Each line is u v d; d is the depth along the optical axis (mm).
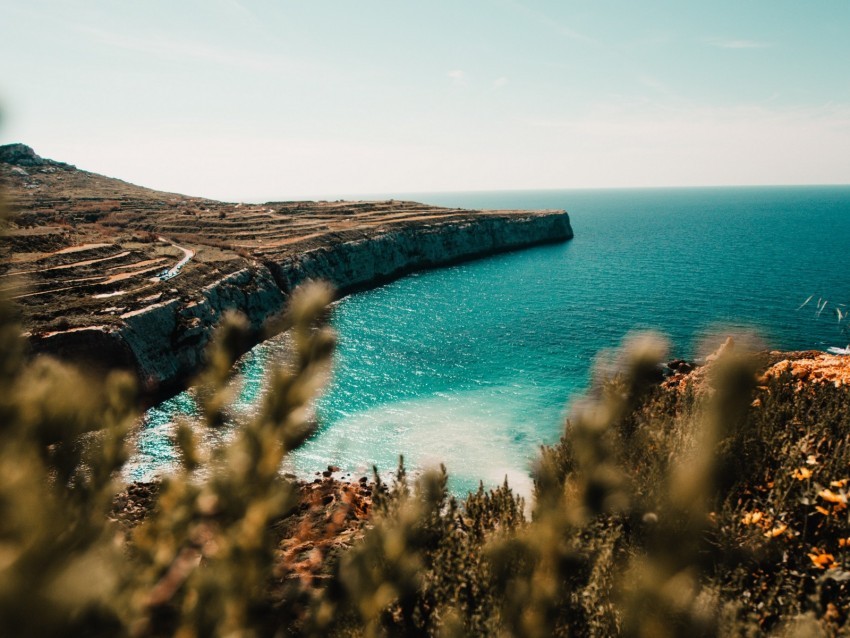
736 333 905
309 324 1100
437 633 3137
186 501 1237
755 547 4324
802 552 4672
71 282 44750
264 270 66000
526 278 92562
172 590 1205
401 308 69500
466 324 60531
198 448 1210
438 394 39062
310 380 1107
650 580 1072
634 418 1120
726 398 903
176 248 68500
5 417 986
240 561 1235
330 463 28547
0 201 916
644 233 172250
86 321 37125
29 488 782
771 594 3975
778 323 56062
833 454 6344
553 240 153375
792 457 5555
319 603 1448
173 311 44094
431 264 108062
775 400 8016
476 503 7004
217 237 85062
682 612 1032
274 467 1172
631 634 1104
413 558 1650
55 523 762
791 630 2457
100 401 1164
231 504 1208
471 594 3744
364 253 89188
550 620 1393
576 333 55375
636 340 1076
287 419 1130
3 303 1003
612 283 86062
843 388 10211
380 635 2738
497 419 34125
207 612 1171
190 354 43094
